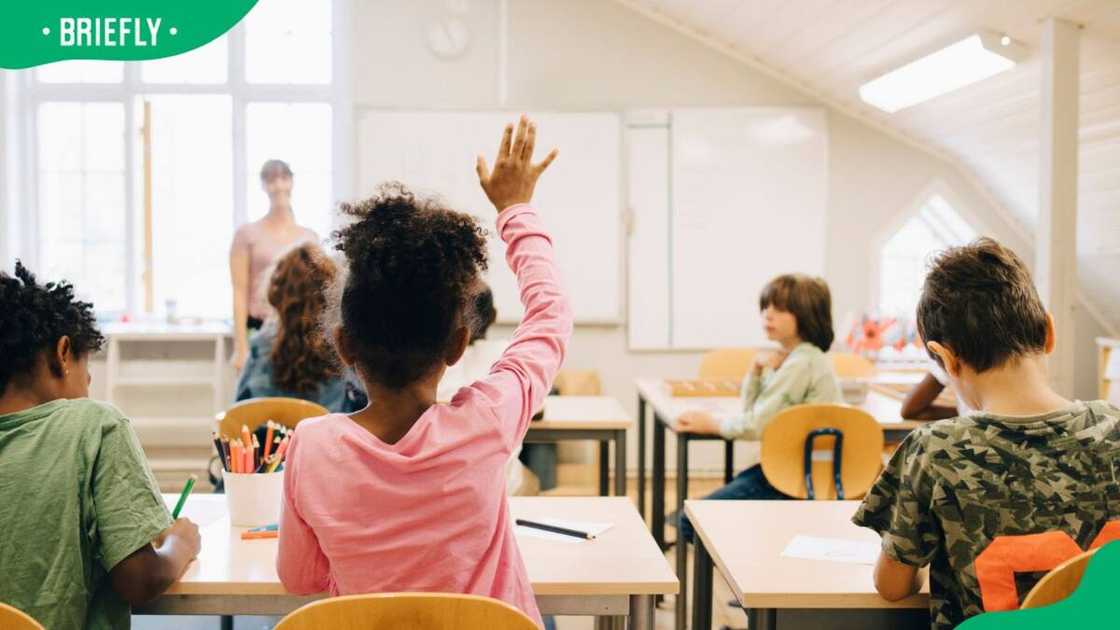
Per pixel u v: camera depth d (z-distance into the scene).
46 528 1.36
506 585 1.21
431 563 1.14
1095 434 1.32
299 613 1.03
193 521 1.86
